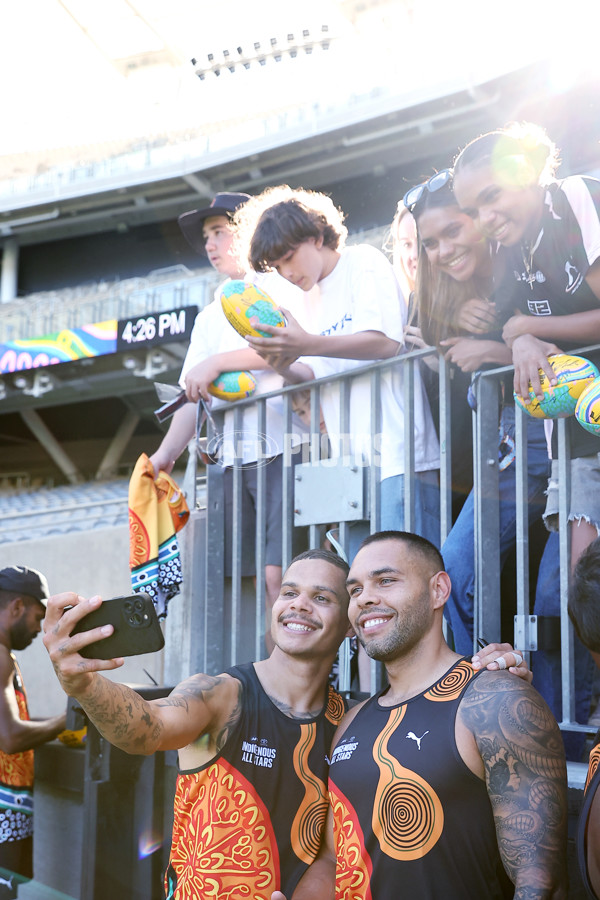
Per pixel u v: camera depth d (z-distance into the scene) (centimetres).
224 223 267
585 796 123
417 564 143
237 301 222
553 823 119
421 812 126
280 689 156
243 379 257
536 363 174
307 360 252
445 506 208
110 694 130
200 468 320
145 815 236
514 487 209
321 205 236
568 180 175
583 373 169
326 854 148
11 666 243
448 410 209
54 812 260
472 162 178
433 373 230
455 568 204
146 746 134
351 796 134
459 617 205
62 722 242
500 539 208
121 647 121
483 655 139
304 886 142
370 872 128
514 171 175
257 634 247
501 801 122
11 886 240
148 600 120
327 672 159
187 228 272
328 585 157
